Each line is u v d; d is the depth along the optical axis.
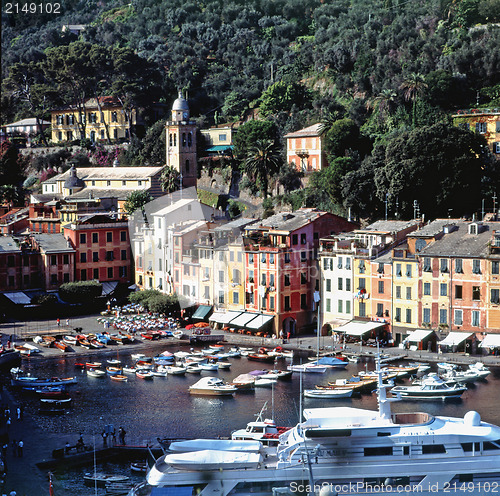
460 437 95.50
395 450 95.25
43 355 180.88
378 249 183.12
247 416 136.62
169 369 165.12
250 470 94.62
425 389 143.38
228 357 177.00
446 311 172.88
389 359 166.88
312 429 94.94
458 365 162.25
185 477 94.56
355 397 146.88
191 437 126.12
